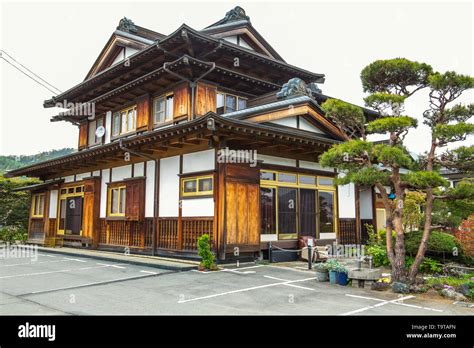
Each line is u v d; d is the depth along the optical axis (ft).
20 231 71.46
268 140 36.11
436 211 29.04
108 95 50.75
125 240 46.01
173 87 45.93
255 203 36.96
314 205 43.55
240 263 35.88
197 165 37.45
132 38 52.75
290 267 35.17
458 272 30.19
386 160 24.62
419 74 26.89
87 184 52.65
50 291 24.84
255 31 53.52
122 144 39.93
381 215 52.65
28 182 80.48
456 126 23.16
